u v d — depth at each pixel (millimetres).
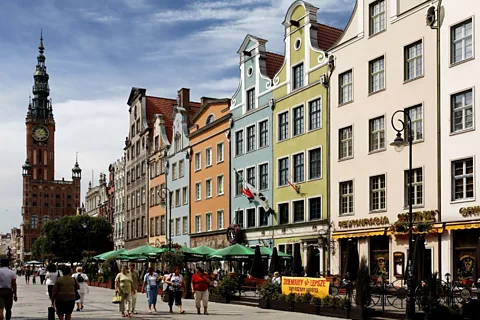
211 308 29109
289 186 44812
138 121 82438
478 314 20656
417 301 21547
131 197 86188
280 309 27703
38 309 28531
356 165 38188
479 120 30484
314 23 43594
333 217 39844
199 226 60125
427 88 33531
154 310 27078
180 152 65625
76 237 108688
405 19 35219
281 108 46250
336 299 24562
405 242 34094
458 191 31531
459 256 30984
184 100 70375
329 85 40906
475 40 30969
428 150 33219
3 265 18578
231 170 53281
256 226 48969
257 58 49875
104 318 23688
